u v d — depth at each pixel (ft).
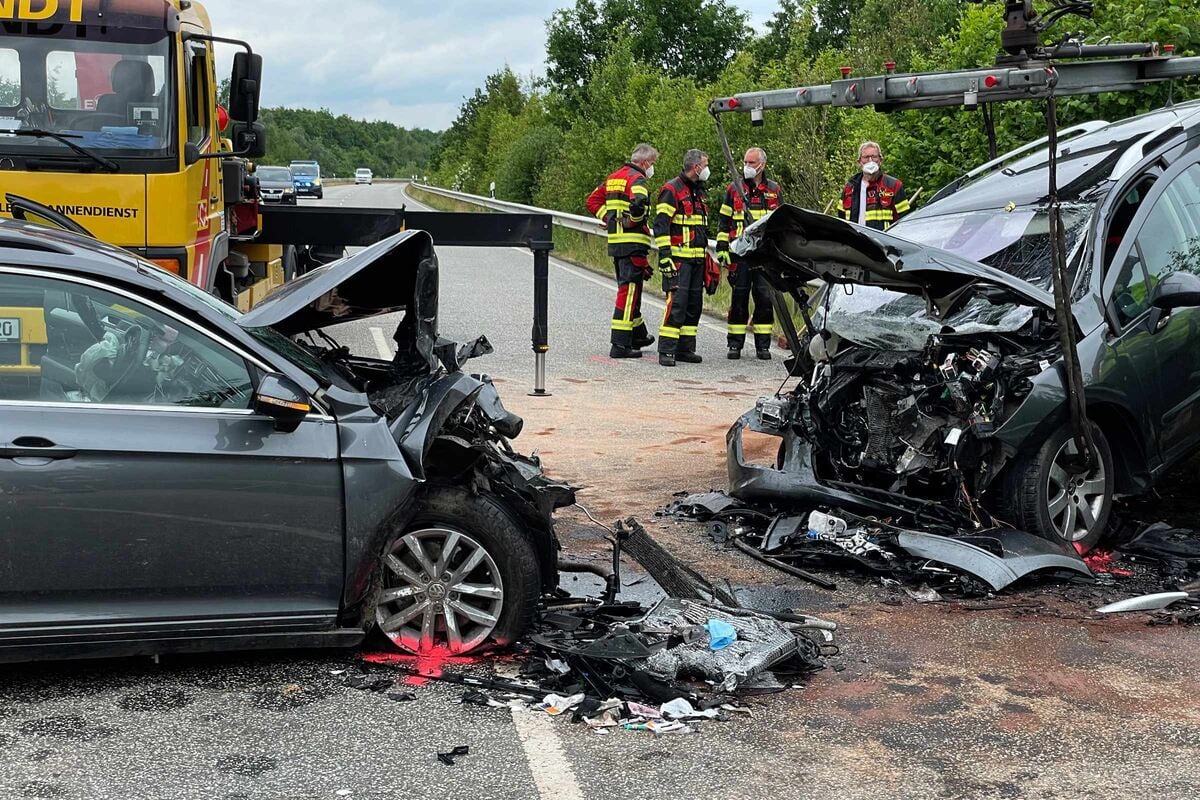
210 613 14.65
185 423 14.42
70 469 13.91
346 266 15.48
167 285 14.96
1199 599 18.49
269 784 12.23
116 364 14.47
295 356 15.61
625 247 41.01
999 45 42.19
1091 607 18.25
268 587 14.80
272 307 15.19
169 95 26.40
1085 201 22.03
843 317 21.81
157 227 26.02
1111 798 12.21
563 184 115.75
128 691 14.53
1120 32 36.52
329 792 12.09
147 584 14.34
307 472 14.69
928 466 20.06
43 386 14.17
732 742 13.47
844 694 14.88
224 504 14.43
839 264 20.04
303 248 47.78
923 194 42.27
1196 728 13.94
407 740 13.35
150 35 26.40
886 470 20.67
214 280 29.76
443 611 15.75
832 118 71.20
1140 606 18.04
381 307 17.52
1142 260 21.48
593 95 121.39
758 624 15.88
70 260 14.42
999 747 13.39
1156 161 22.54
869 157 38.52
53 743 13.03
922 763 12.98
